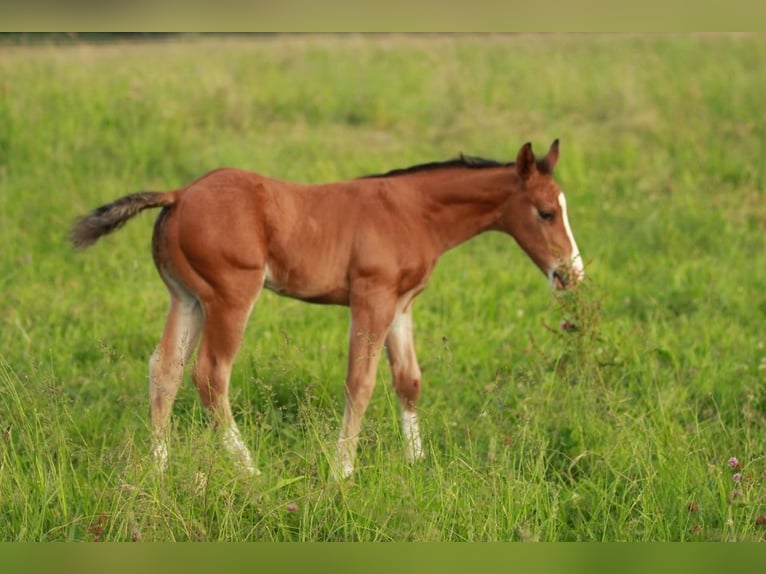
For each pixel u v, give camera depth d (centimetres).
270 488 727
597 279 1279
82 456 754
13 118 1723
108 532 691
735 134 1825
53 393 766
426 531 694
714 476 771
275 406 930
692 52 2314
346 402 845
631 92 2012
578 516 763
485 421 859
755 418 910
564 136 1841
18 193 1515
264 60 2308
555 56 2330
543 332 1116
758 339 1091
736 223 1492
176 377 843
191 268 830
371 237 852
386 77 2175
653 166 1694
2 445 752
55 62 2041
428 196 878
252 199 834
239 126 1908
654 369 993
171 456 736
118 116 1819
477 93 2092
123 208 823
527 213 880
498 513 719
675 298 1227
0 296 1188
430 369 1010
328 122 1995
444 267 1333
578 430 855
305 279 856
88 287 1240
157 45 2494
